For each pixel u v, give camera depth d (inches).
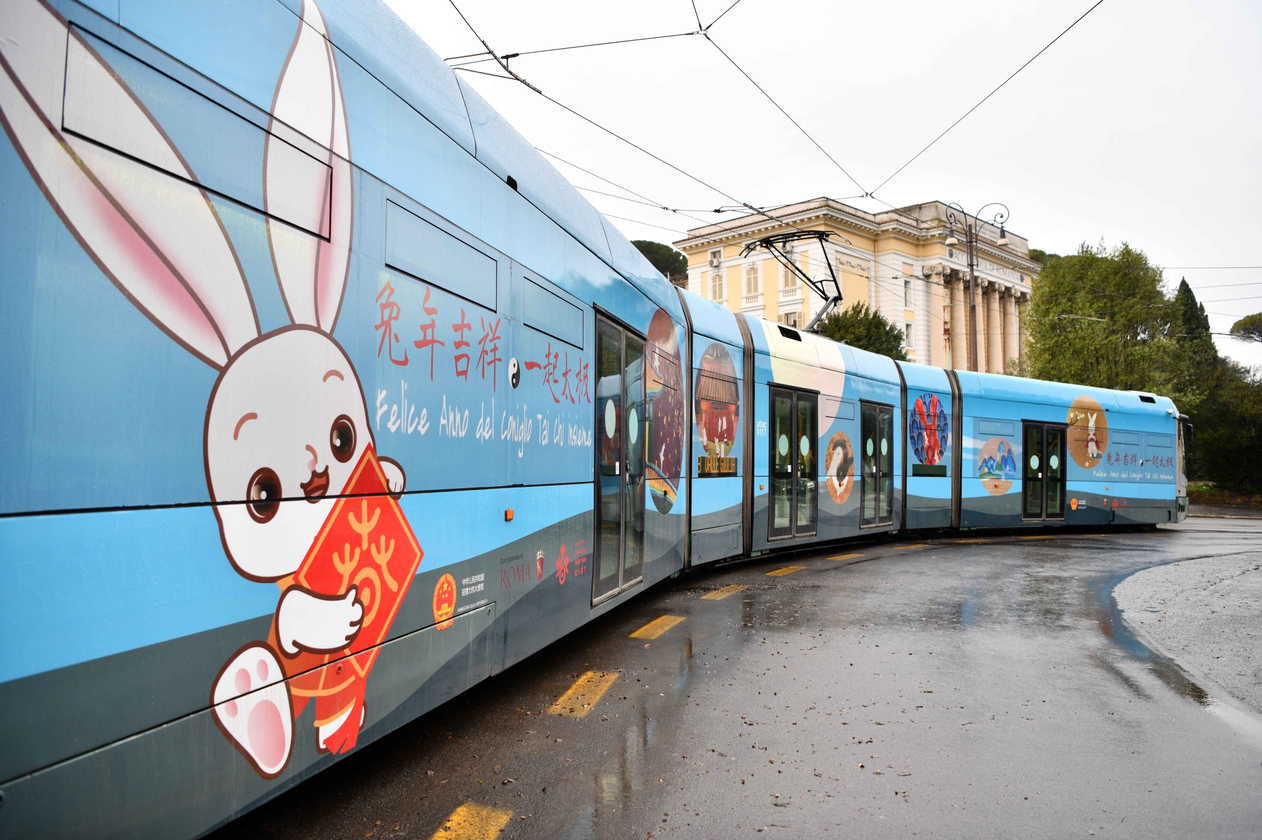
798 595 375.2
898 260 2164.1
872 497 575.2
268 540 108.0
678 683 229.3
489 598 175.6
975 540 645.9
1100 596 378.6
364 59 132.9
